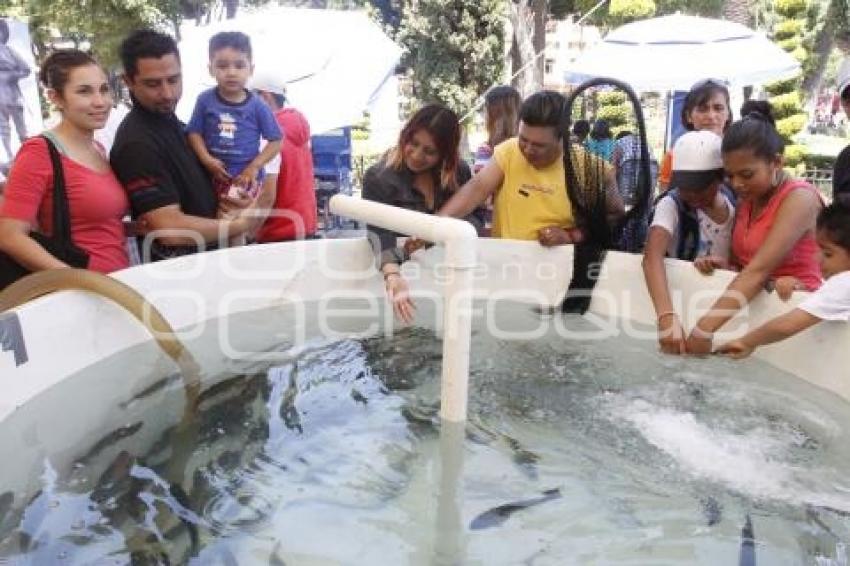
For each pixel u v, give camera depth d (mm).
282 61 7488
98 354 2117
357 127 14727
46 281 2047
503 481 1690
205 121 3365
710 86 3494
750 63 6719
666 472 1723
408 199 2664
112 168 2580
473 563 1403
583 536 1488
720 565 1402
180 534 1464
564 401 2092
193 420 1921
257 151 3436
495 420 1979
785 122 11500
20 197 2266
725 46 6883
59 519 1483
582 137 2904
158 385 2084
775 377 2217
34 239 2311
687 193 2473
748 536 1487
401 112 16188
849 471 1726
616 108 8391
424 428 1938
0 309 1984
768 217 2322
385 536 1484
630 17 13430
